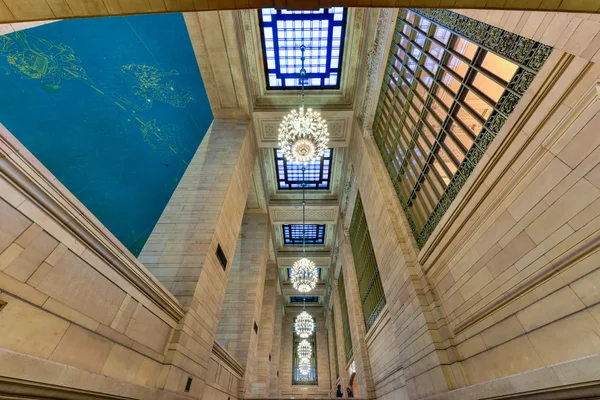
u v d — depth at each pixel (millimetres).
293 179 14766
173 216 7000
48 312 2623
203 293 5898
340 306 16453
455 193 4836
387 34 7875
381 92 8781
